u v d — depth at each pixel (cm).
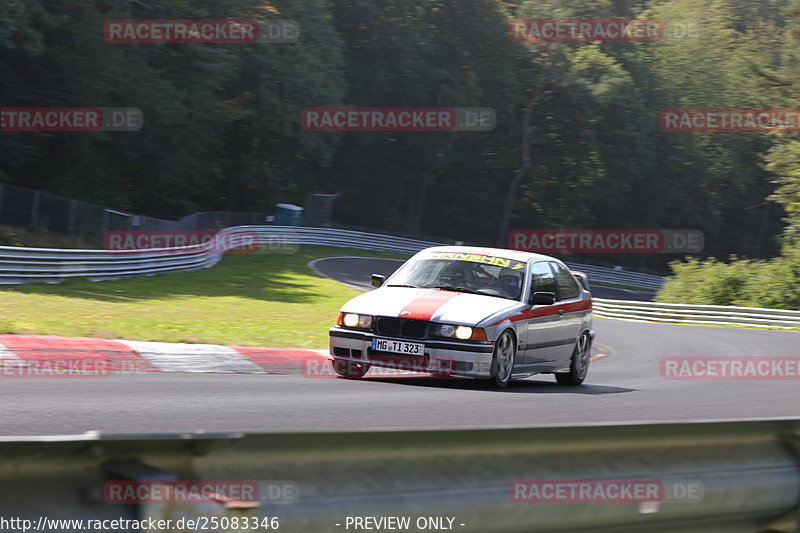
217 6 17062
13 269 7425
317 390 3141
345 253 18350
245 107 19525
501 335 3406
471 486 1016
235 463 896
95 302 6456
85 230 10706
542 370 3734
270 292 9412
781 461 1312
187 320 5628
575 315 3972
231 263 13438
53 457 802
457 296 3559
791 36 15200
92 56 13725
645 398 3462
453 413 2738
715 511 1221
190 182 19112
